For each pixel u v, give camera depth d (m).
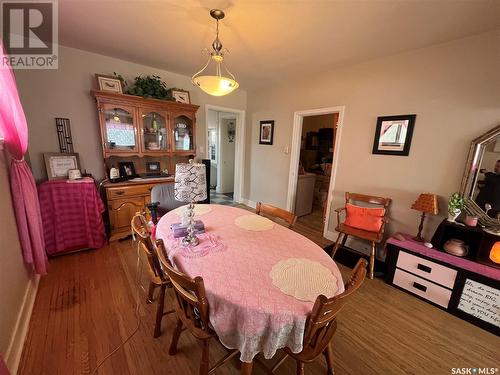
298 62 2.67
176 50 2.50
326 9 1.62
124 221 2.83
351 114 2.75
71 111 2.68
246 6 1.62
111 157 3.02
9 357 1.23
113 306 1.76
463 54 1.93
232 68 2.99
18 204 1.64
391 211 2.51
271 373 1.15
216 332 0.97
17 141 1.50
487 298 1.66
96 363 1.32
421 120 2.21
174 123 3.27
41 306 1.73
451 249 1.88
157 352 1.41
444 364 1.40
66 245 2.44
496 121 1.83
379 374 1.33
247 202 4.72
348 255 2.77
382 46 2.16
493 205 1.86
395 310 1.86
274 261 1.22
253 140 4.34
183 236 1.47
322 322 0.87
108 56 2.79
